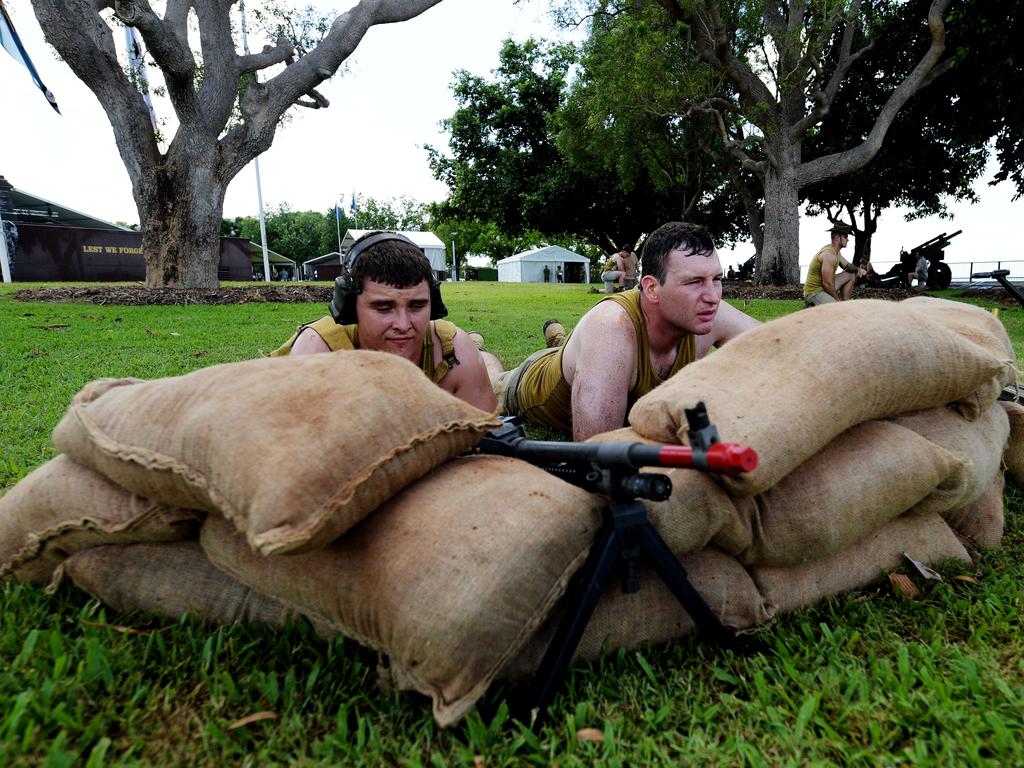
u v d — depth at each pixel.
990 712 1.43
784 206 18.41
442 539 1.42
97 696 1.46
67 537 1.81
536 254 43.88
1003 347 2.35
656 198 30.48
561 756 1.35
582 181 29.50
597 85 19.06
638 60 16.39
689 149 24.08
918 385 1.95
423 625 1.35
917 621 1.85
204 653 1.58
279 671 1.60
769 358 1.86
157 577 1.82
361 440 1.44
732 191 29.50
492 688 1.55
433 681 1.38
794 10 16.80
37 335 7.80
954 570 2.11
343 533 1.48
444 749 1.38
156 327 8.86
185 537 1.80
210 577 1.80
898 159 21.92
